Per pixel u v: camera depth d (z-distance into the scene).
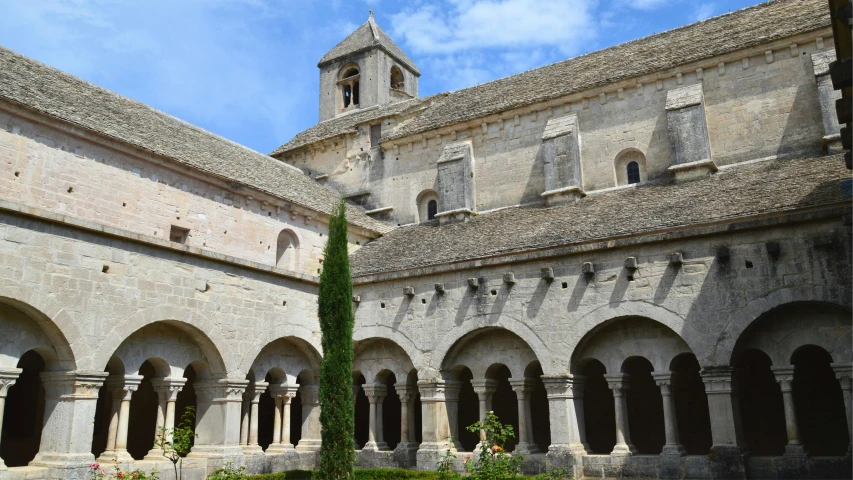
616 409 20.86
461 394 30.11
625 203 24.84
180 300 18.80
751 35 27.62
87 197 22.06
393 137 35.69
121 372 17.70
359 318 25.72
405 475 20.80
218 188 26.86
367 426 30.95
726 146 27.02
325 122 43.94
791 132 25.83
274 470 21.67
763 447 22.80
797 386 22.61
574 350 21.06
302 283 23.34
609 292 20.73
